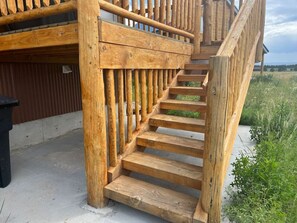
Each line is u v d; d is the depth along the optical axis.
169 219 1.93
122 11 2.31
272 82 13.11
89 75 2.06
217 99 1.67
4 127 2.58
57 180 2.89
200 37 4.74
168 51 3.39
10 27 3.41
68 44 2.20
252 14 3.52
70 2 2.06
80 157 3.67
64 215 2.19
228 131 2.36
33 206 2.33
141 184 2.35
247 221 1.90
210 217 1.85
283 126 4.03
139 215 2.20
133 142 2.82
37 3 2.26
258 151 3.09
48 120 4.54
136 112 2.95
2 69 3.74
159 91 3.43
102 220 2.12
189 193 2.54
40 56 3.61
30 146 4.18
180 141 2.70
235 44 2.21
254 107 6.34
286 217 1.95
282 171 2.48
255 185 2.22
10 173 2.80
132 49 2.52
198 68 3.91
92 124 2.15
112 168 2.46
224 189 2.54
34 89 4.25
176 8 3.60
